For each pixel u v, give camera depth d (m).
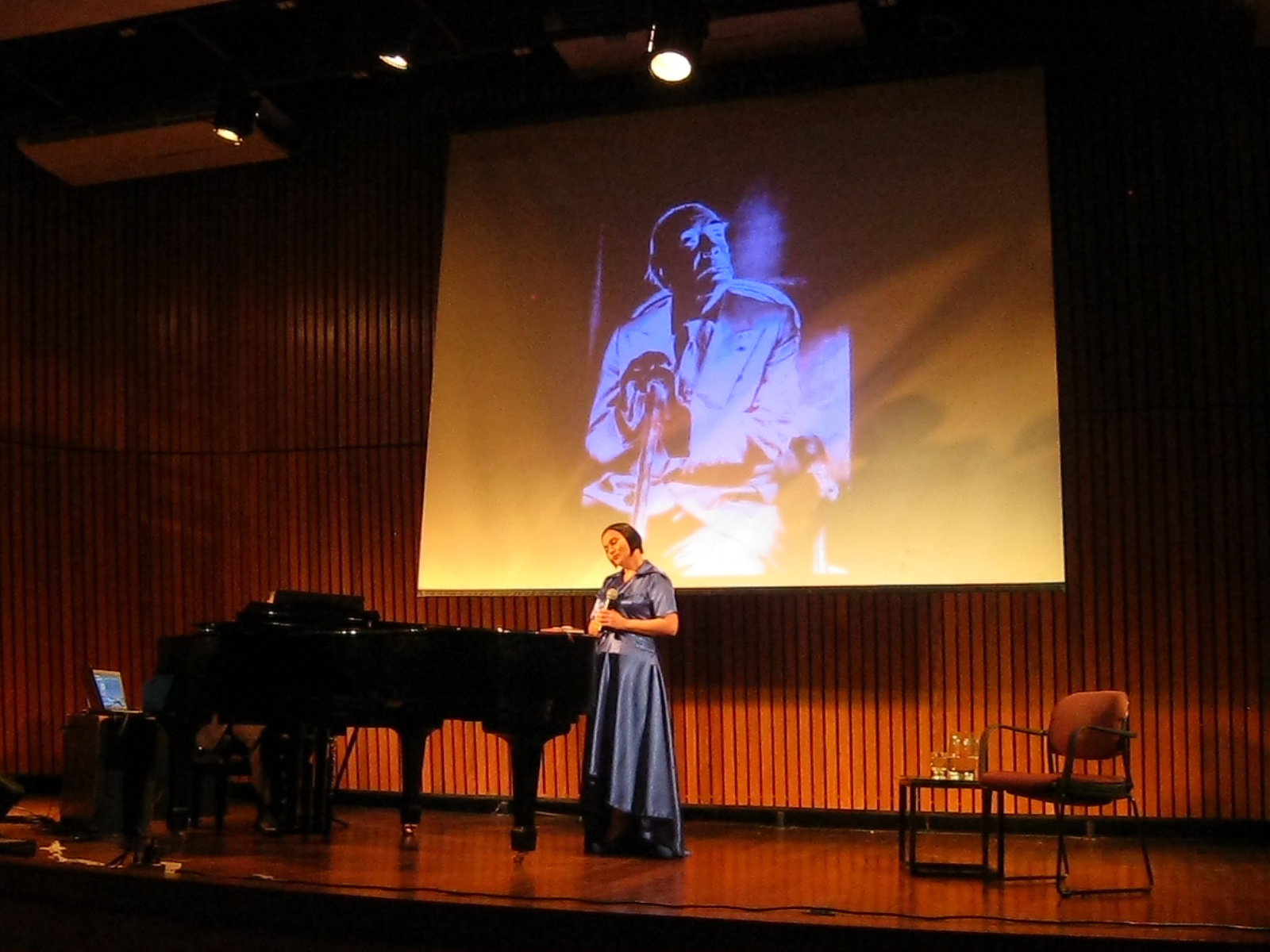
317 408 8.16
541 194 7.73
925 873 5.36
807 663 7.10
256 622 5.81
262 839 6.23
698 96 7.50
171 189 8.41
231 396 8.32
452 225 7.88
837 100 7.25
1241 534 6.58
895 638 6.97
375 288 8.09
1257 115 6.73
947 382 6.85
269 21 7.39
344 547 8.02
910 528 6.82
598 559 7.36
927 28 7.18
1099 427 6.79
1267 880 5.31
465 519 7.64
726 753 7.17
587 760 5.96
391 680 5.35
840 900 4.77
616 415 7.44
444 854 5.83
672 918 4.49
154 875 5.18
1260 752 6.48
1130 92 6.88
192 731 5.90
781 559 7.01
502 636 5.32
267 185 8.32
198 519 8.30
